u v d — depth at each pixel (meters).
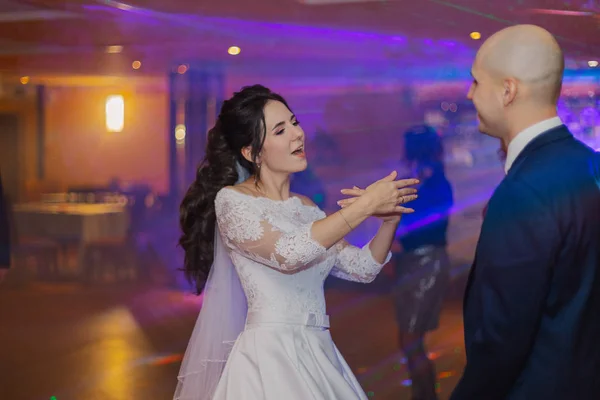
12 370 5.25
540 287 1.84
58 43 12.13
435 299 4.57
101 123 16.38
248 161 2.81
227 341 2.82
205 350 2.84
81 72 14.73
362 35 11.08
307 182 8.10
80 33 11.24
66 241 11.20
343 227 2.46
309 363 2.58
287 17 9.94
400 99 10.78
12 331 6.59
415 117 10.61
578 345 1.88
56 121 16.48
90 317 7.20
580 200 1.87
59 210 11.60
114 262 10.69
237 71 13.30
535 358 1.90
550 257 1.83
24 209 11.72
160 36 11.45
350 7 9.32
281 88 12.95
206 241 2.85
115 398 4.57
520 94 1.95
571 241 1.85
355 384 2.78
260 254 2.56
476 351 1.90
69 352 5.78
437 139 4.72
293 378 2.52
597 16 8.99
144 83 15.95
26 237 11.36
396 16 9.70
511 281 1.84
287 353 2.56
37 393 4.70
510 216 1.87
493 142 10.74
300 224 2.70
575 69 11.84
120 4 9.38
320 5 9.23
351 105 10.69
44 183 16.50
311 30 10.86
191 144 13.30
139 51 12.74
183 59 13.21
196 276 2.90
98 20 10.34
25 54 13.26
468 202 10.55
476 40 11.01
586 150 1.95
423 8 9.26
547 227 1.83
